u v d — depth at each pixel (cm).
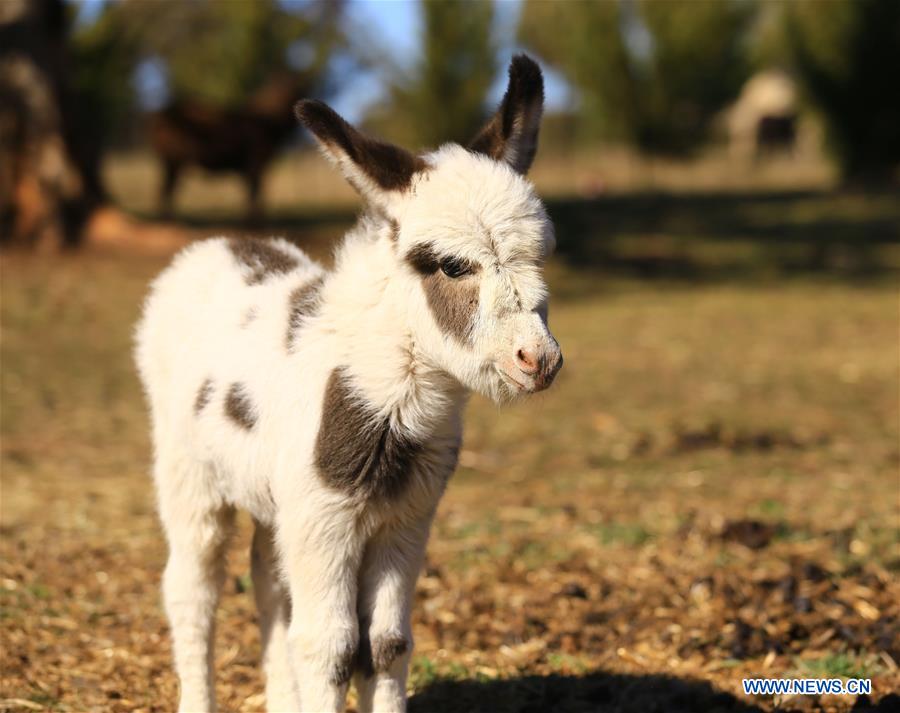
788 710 483
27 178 1780
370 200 399
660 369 1280
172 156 2261
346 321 402
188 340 458
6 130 1780
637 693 500
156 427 474
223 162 2261
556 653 542
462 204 378
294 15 3031
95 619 571
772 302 1741
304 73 2573
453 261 376
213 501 448
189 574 452
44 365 1195
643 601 596
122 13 2745
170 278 490
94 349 1280
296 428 397
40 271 1630
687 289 1853
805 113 3316
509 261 375
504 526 724
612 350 1386
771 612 571
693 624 567
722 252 2184
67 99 1825
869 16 3106
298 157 3822
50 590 600
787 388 1184
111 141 3497
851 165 3219
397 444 393
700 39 3234
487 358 374
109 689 497
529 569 647
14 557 644
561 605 596
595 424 1028
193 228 2200
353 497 389
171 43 3183
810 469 872
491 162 397
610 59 3281
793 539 684
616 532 701
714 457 912
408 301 389
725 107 3406
